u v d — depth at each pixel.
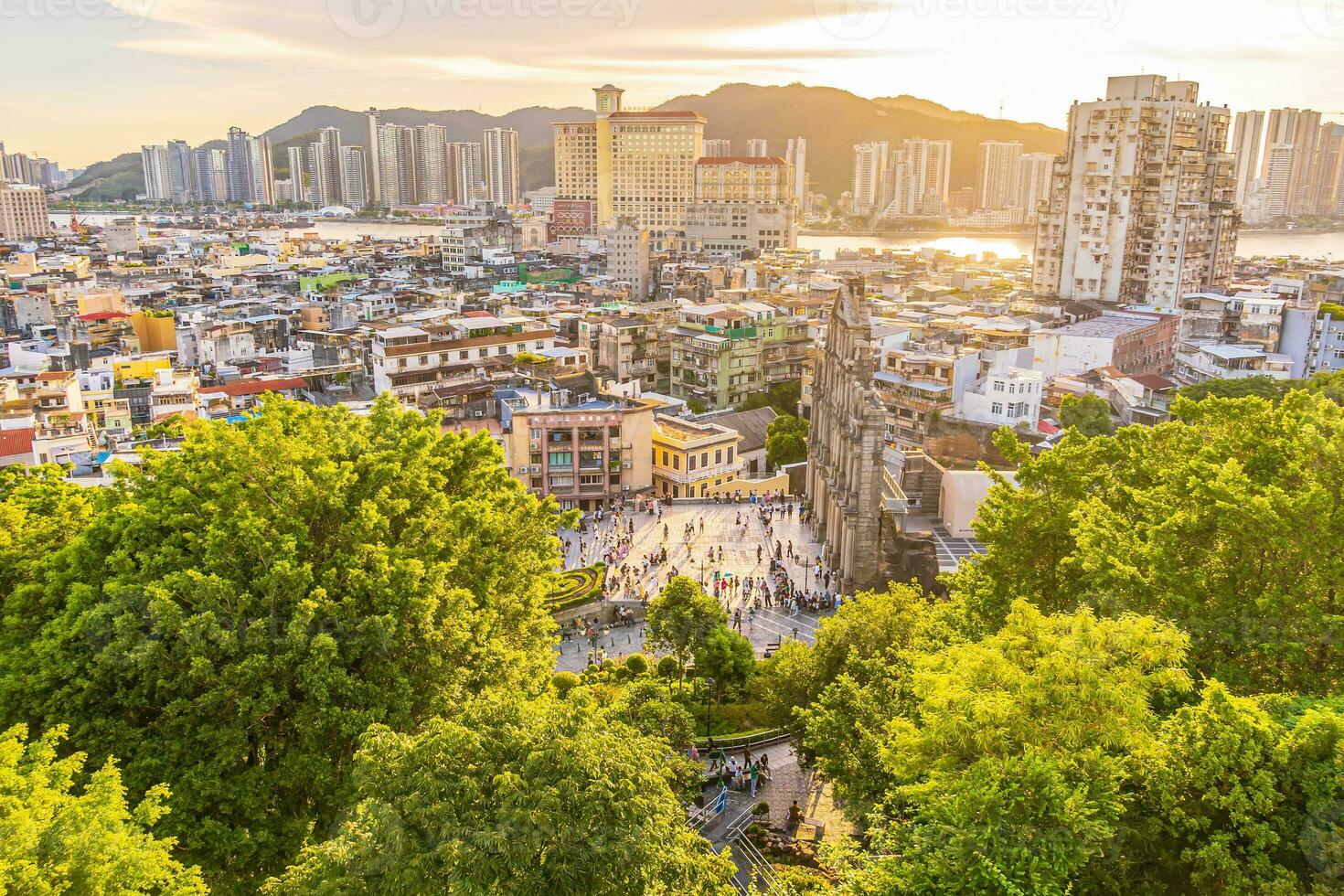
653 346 185.00
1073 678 30.22
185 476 47.81
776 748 60.38
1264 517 38.91
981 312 198.38
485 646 45.59
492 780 27.67
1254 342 170.38
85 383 133.38
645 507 112.25
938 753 31.89
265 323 189.62
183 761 39.25
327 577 43.69
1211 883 29.55
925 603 62.88
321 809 40.56
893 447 122.12
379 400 60.94
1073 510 48.88
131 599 40.06
